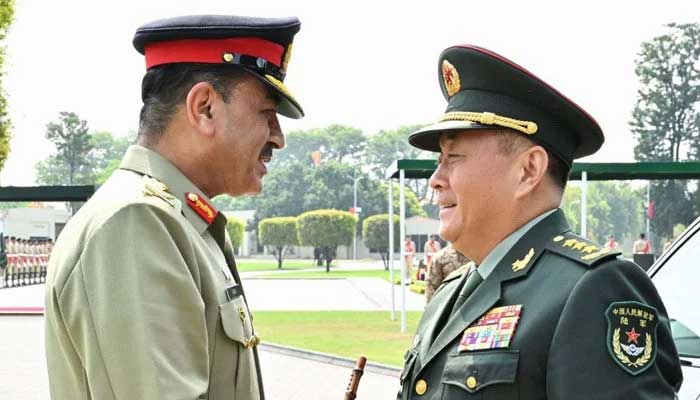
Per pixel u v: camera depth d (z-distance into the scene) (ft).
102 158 319.88
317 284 92.79
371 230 156.76
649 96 181.37
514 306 6.44
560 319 6.07
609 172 39.37
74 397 6.94
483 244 7.07
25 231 90.07
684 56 180.04
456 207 7.09
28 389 28.60
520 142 6.85
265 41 7.54
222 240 7.66
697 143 179.73
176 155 7.44
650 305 6.21
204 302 7.06
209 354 7.05
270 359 34.83
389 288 84.38
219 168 7.51
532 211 6.91
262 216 269.44
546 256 6.61
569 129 6.97
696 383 9.25
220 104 7.38
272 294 74.84
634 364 5.84
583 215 39.06
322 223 137.59
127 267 6.53
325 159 343.87
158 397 6.27
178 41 7.41
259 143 7.61
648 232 160.35
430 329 7.26
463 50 6.97
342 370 31.91
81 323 6.59
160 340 6.43
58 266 6.86
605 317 5.95
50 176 269.44
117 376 6.40
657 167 39.27
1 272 85.97
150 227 6.71
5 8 45.85
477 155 6.93
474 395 6.25
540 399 6.09
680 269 11.49
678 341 10.36
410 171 41.70
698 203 167.63
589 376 5.79
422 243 204.33
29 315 54.60
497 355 6.24
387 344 38.06
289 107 7.98
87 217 6.88
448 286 7.94
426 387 6.76
